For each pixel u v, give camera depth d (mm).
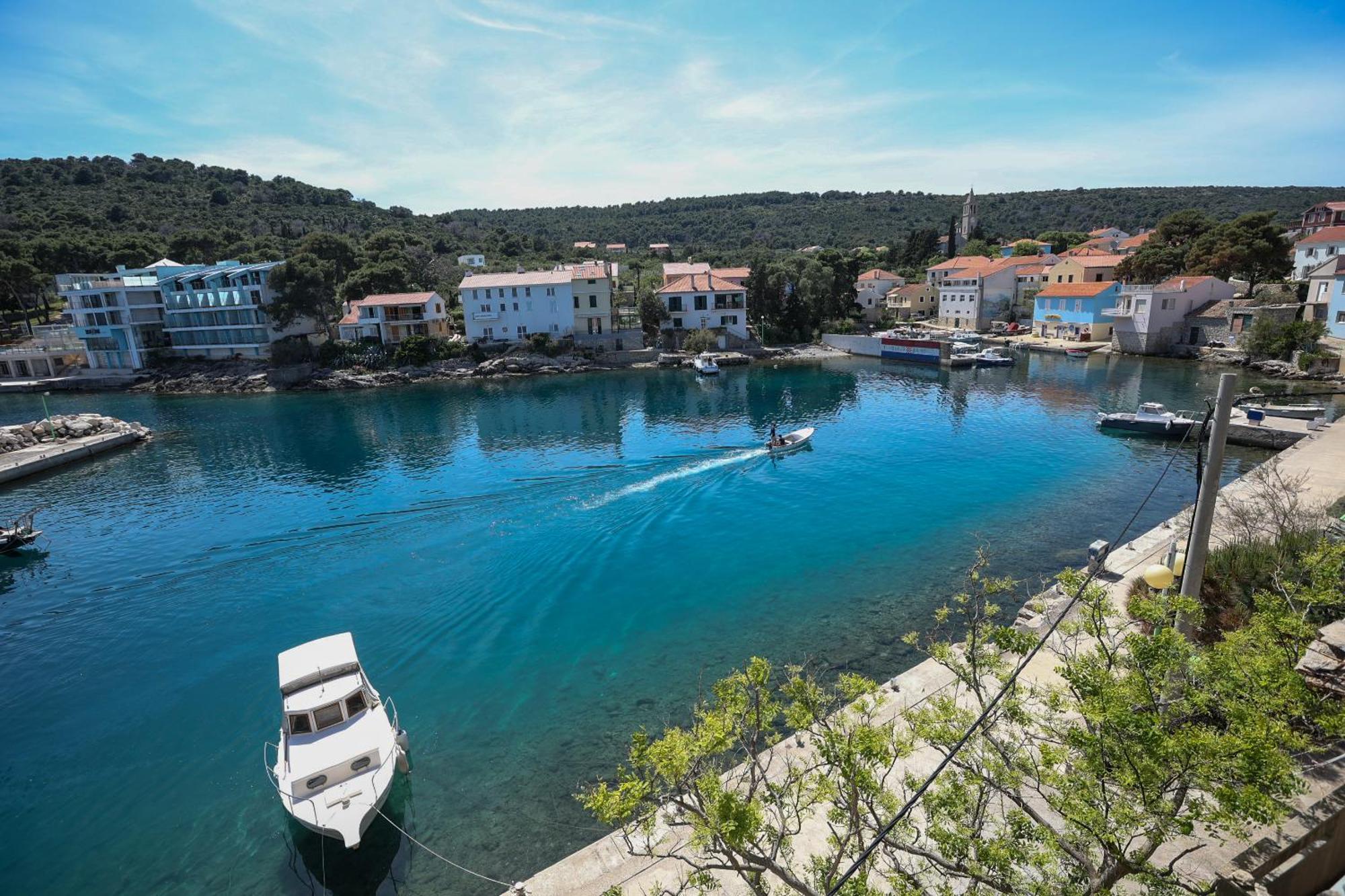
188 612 25641
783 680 19500
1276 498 23125
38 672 22234
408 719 18734
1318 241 87375
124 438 54906
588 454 45812
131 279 88875
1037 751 12109
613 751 17125
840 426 51969
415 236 145000
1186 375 66125
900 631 22016
